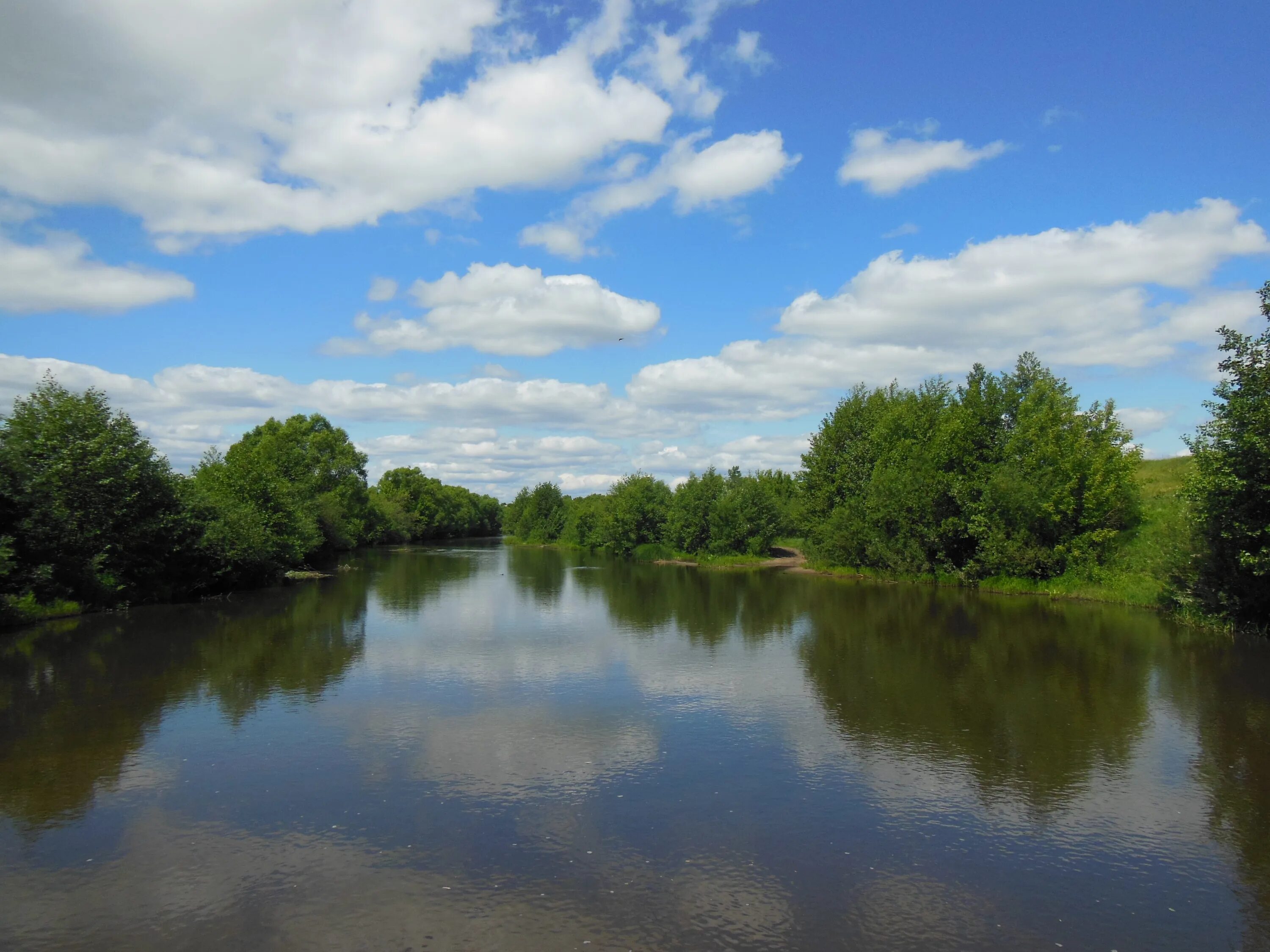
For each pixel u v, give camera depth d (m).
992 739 14.25
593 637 25.92
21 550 29.89
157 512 36.22
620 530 82.88
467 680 19.00
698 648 23.72
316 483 74.31
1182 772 12.51
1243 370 23.91
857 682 18.78
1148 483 40.44
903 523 48.88
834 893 8.53
